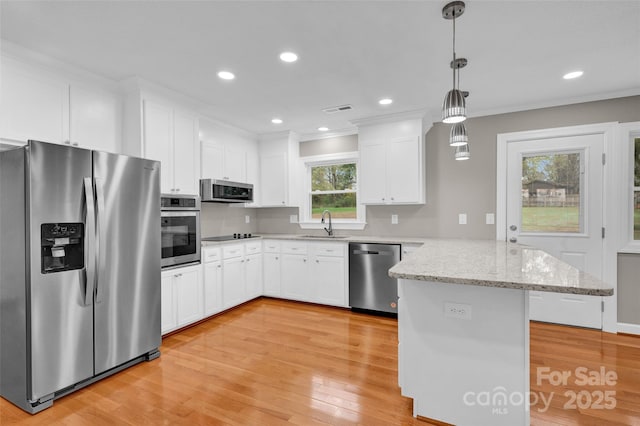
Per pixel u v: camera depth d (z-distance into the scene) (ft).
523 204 11.30
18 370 6.33
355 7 5.83
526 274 4.77
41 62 7.62
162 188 9.73
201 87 9.55
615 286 10.02
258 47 7.27
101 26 6.40
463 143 7.35
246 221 15.87
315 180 15.75
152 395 6.65
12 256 6.47
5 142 7.05
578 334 9.80
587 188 10.41
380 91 9.91
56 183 6.50
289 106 11.26
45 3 5.63
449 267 5.44
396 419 5.78
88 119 8.58
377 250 11.66
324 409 6.12
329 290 12.64
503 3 5.70
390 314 11.73
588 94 10.18
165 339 9.57
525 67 8.27
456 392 5.39
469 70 8.45
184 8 5.82
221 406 6.25
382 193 12.48
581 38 6.89
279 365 7.90
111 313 7.41
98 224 7.07
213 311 11.37
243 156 14.44
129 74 8.65
